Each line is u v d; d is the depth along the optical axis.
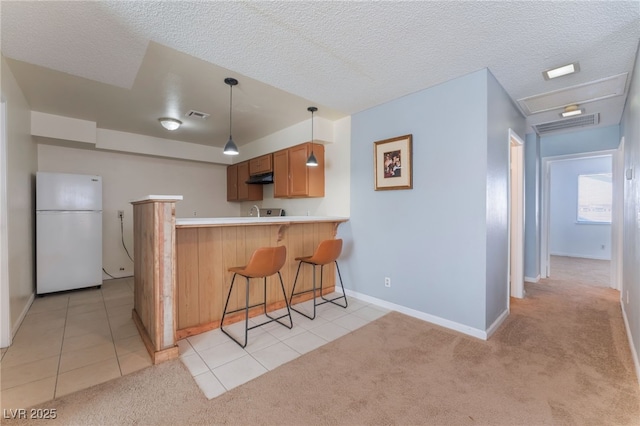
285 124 4.11
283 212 4.81
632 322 2.26
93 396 1.69
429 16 1.73
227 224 2.50
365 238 3.41
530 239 4.31
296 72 2.45
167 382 1.83
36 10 1.53
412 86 2.73
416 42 2.00
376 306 3.23
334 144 3.89
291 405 1.61
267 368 1.99
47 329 2.65
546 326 2.69
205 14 1.67
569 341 2.38
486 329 2.43
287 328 2.65
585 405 1.61
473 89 2.46
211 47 2.05
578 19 1.73
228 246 2.76
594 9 1.64
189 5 1.59
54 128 3.71
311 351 2.22
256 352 2.21
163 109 3.53
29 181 3.41
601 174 6.39
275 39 1.96
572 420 1.50
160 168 5.18
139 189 4.94
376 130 3.27
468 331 2.51
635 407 1.59
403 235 3.00
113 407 1.59
